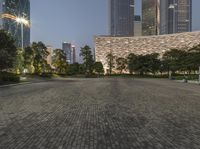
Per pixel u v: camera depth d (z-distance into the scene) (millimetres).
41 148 6875
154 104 16188
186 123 10273
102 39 196500
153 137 8047
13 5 132625
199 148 6895
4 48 47188
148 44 186125
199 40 160875
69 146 7051
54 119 11078
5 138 7953
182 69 84000
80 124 10016
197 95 22812
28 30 146375
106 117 11531
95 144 7230
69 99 19094
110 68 144000
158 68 120375
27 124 10062
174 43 173250
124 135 8289
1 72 50500
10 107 14867
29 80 58656
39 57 87625
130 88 32375
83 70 128500
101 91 26984
